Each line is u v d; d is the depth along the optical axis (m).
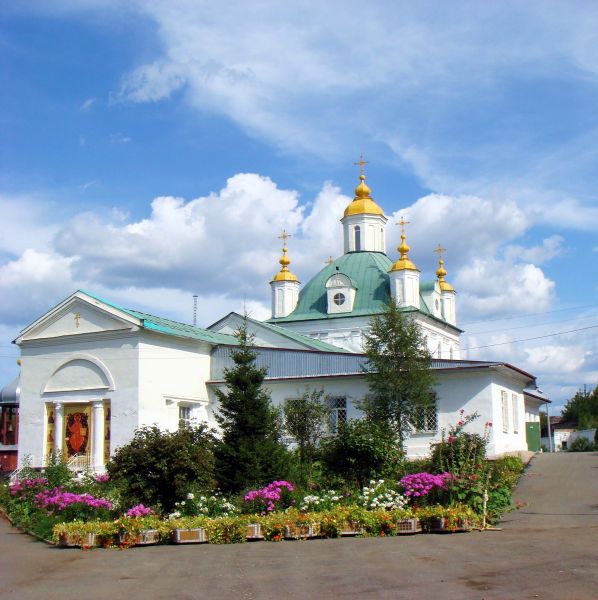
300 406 30.36
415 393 30.73
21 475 24.73
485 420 32.31
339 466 23.34
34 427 35.25
